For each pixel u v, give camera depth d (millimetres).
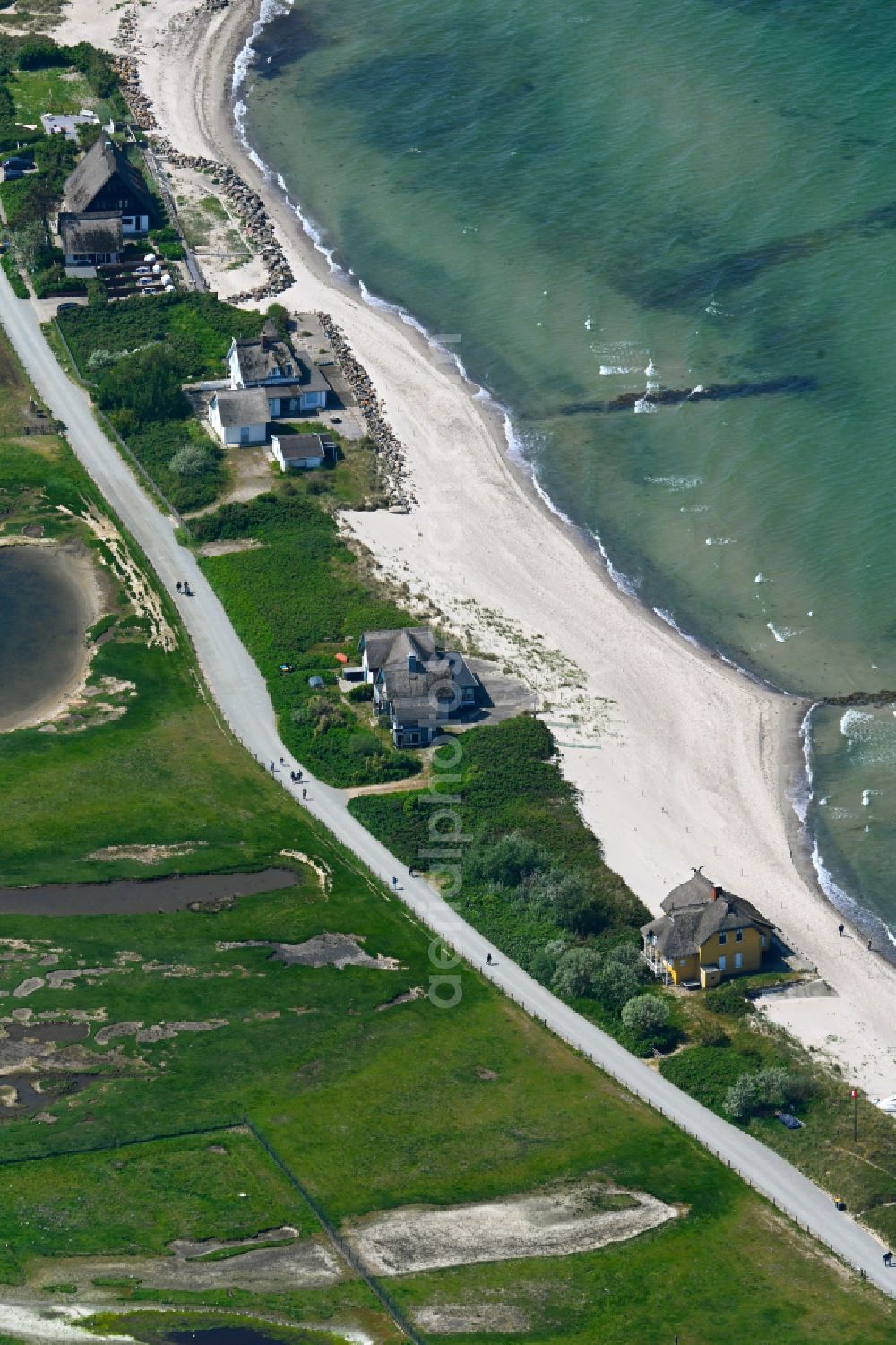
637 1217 134000
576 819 174250
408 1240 130875
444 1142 139750
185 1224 131125
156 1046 147500
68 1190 133500
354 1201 133875
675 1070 147750
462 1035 150750
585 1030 152250
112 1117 140000
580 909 161625
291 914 162750
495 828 171875
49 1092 142500
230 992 153750
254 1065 146250
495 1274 128625
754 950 158750
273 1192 134375
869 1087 147250
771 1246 132500
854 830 176000
